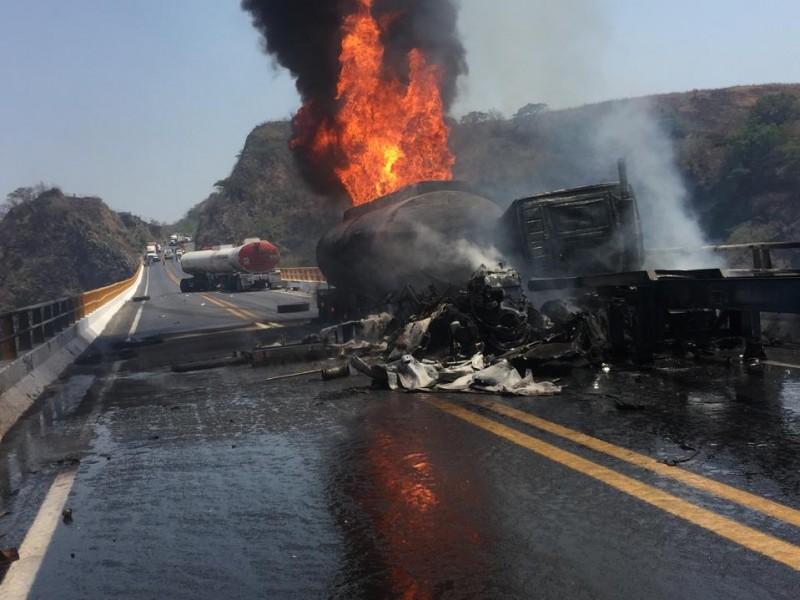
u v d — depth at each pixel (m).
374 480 5.43
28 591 3.93
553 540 4.11
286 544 4.32
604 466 5.39
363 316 14.97
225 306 34.88
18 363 10.80
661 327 9.59
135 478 5.96
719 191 56.44
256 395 9.52
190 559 4.20
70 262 156.62
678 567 3.69
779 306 7.56
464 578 3.70
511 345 10.01
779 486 4.79
